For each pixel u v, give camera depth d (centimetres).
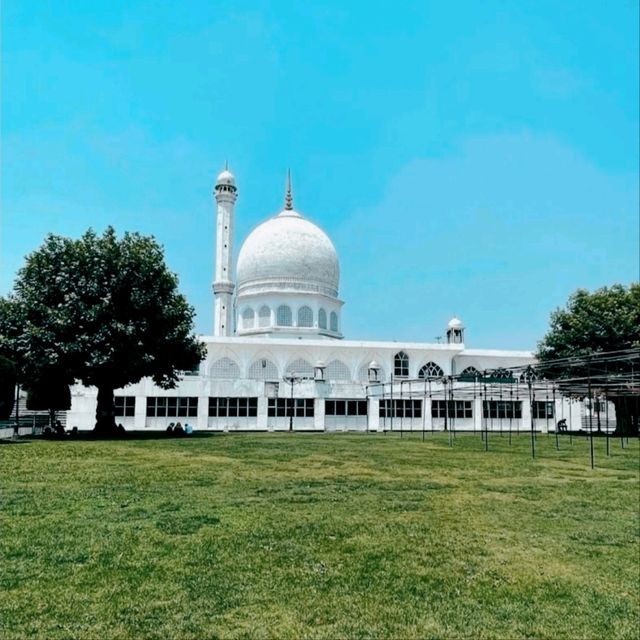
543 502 1436
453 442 4031
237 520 1145
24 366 3809
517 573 852
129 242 4062
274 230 7838
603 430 6594
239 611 691
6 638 611
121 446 3075
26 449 2772
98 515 1180
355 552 934
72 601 712
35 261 3900
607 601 752
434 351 7006
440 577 826
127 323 3872
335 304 7844
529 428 6706
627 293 5175
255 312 7519
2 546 939
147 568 835
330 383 6156
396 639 629
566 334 5041
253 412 5962
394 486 1661
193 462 2256
